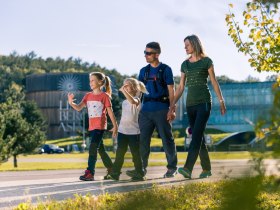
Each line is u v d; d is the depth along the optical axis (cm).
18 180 1291
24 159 6862
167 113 1099
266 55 860
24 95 19488
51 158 6731
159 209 261
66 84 17725
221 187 215
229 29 868
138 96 1138
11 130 5250
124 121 1123
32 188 995
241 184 210
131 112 1120
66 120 17762
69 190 938
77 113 17850
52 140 17250
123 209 256
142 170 1075
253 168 216
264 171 215
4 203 769
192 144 1041
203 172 1056
